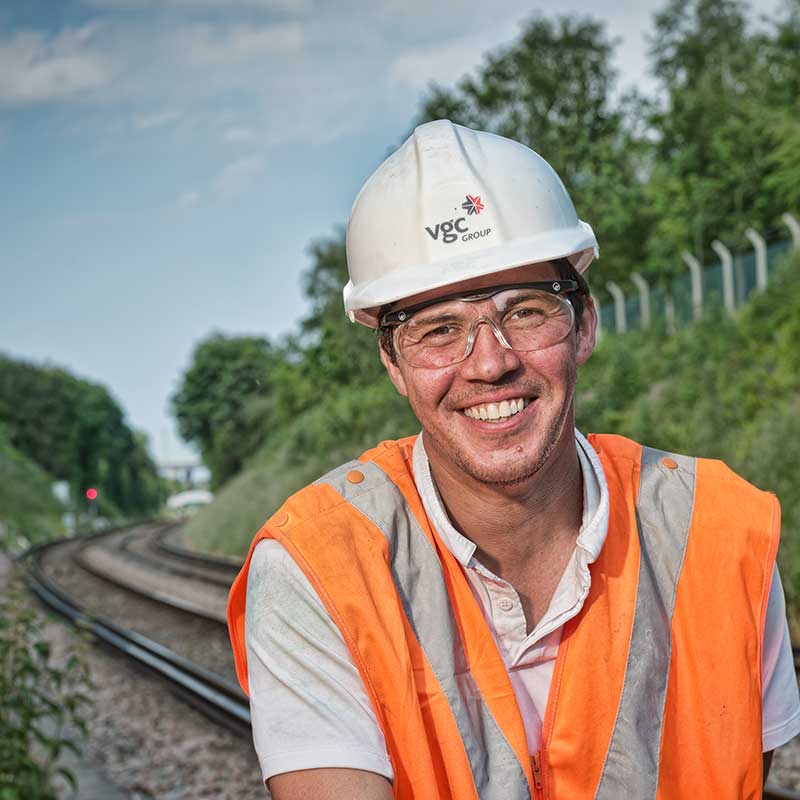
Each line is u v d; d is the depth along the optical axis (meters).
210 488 62.25
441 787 1.48
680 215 29.31
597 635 1.59
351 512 1.59
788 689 1.72
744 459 13.34
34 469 73.50
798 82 29.73
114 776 7.69
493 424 1.58
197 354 58.88
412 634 1.54
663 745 1.57
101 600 20.16
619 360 19.50
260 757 1.49
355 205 1.71
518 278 1.61
